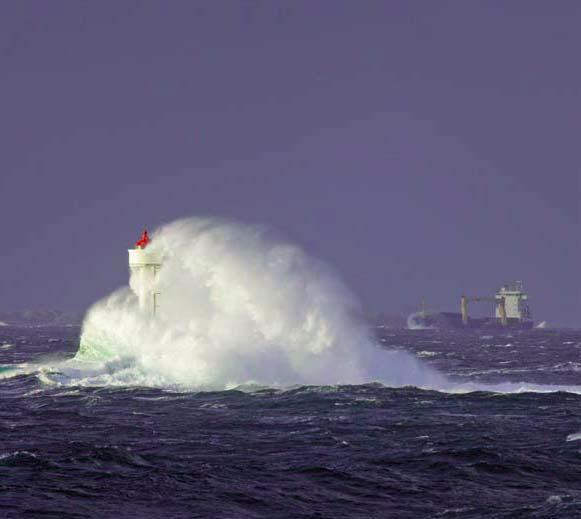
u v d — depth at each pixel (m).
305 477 116.50
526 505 103.50
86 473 118.19
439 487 112.06
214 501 105.69
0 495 107.44
